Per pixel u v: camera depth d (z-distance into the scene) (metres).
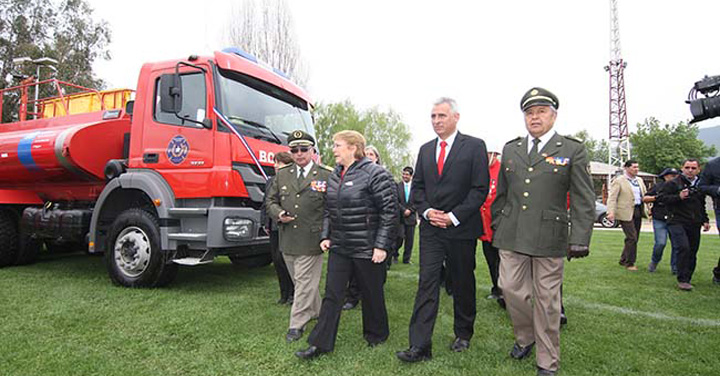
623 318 4.02
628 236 6.71
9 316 3.81
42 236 6.07
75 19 23.98
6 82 20.59
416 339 2.95
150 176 4.85
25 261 6.57
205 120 4.58
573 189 2.76
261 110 5.18
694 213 5.34
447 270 3.28
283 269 4.36
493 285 4.78
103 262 7.00
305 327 3.62
